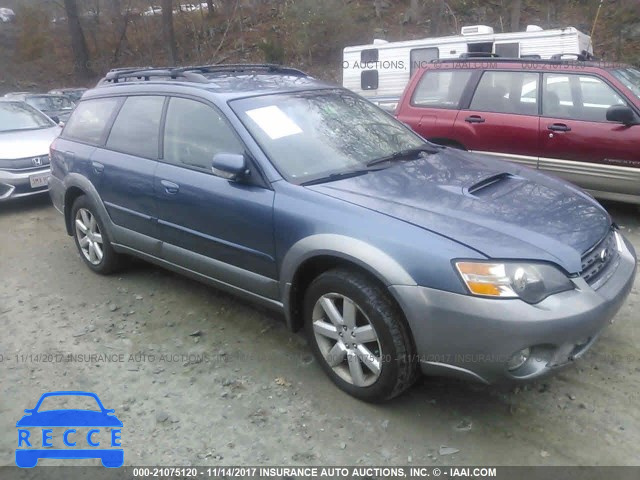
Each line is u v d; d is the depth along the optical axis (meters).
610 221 3.49
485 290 2.73
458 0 22.34
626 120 5.93
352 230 3.10
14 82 27.69
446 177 3.62
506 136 6.71
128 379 3.65
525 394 3.32
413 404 3.28
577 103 6.35
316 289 3.32
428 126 7.29
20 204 8.24
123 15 28.27
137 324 4.34
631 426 3.03
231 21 26.05
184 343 4.03
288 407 3.30
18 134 8.26
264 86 4.30
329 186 3.46
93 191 4.88
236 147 3.77
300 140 3.83
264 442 3.04
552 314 2.72
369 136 4.14
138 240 4.57
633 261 3.41
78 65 27.34
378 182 3.51
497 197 3.35
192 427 3.18
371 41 21.86
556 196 3.48
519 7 18.42
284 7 25.92
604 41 18.41
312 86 4.46
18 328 4.38
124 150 4.65
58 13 30.48
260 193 3.55
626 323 4.01
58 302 4.79
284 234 3.40
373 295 3.04
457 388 3.41
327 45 22.09
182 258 4.20
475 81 7.02
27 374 3.75
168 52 24.25
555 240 2.95
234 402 3.37
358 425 3.13
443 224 2.98
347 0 24.62
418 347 2.94
